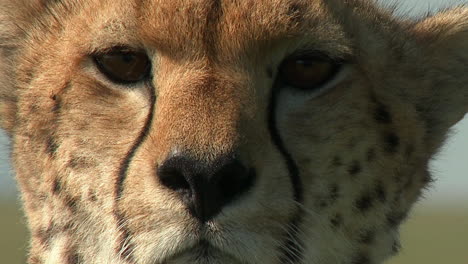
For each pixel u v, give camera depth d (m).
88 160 8.20
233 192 7.57
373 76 8.60
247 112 7.79
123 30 7.99
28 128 8.65
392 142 8.66
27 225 9.11
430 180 9.43
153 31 7.88
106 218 8.09
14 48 9.12
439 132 9.68
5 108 9.07
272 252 7.84
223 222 7.56
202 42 7.88
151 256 7.74
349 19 8.61
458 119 9.84
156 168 7.65
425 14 10.22
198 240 7.59
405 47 9.27
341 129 8.28
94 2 8.36
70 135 8.29
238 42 7.87
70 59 8.31
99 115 8.14
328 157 8.23
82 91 8.23
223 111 7.71
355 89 8.38
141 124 7.97
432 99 9.57
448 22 9.77
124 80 8.09
